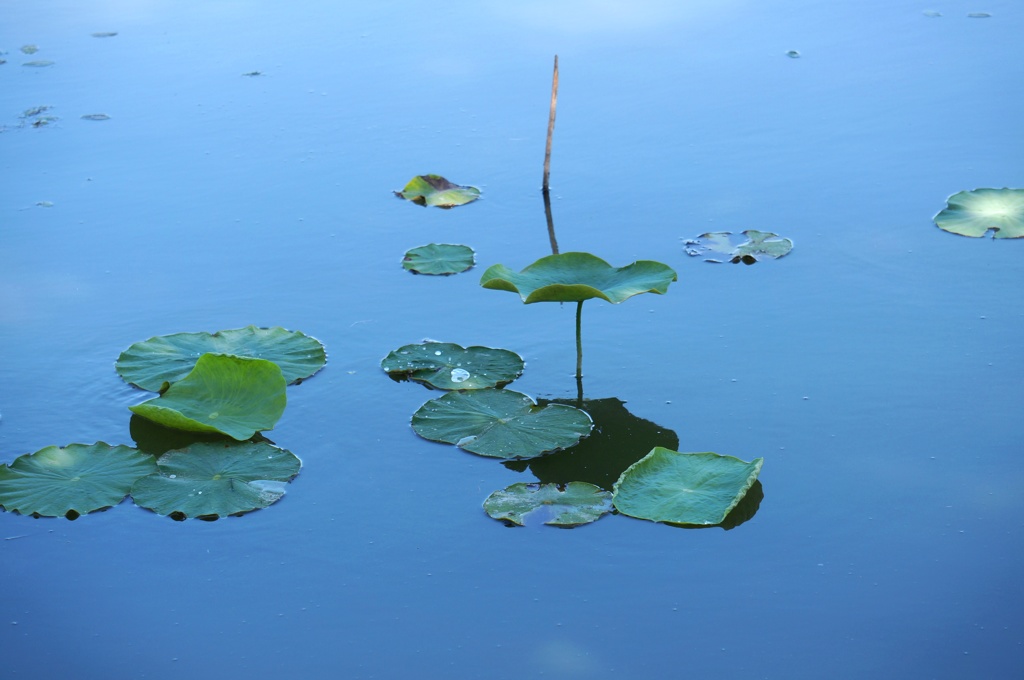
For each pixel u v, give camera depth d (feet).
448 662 10.16
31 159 22.18
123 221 19.61
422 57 26.94
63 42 29.12
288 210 19.88
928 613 10.53
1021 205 18.62
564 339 15.64
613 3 30.37
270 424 13.64
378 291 17.07
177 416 13.28
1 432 13.73
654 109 23.53
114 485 12.62
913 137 21.70
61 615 10.86
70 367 15.11
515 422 13.58
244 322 16.24
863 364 14.67
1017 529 11.60
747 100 23.79
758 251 17.69
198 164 21.85
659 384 14.43
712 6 29.99
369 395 14.39
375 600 10.98
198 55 27.78
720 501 12.03
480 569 11.35
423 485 12.68
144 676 10.09
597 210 19.42
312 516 12.22
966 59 25.43
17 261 18.19
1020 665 9.88
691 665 10.02
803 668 9.92
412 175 21.03
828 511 12.00
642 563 11.34
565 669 10.02
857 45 26.68
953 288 16.49
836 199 19.42
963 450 12.90
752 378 14.47
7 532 11.94
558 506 12.14
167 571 11.44
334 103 24.50
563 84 25.02
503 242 18.47
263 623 10.72
